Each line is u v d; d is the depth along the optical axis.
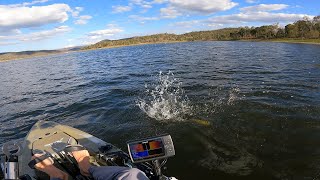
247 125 2.58
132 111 3.20
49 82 6.51
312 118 2.68
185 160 1.99
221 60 8.50
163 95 3.89
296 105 3.10
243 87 4.16
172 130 2.57
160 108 3.25
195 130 2.52
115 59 12.15
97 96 4.15
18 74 9.82
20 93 5.34
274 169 1.83
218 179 1.75
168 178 1.19
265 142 2.23
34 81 7.07
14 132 3.01
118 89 4.54
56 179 1.34
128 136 2.52
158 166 1.16
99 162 1.53
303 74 5.30
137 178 1.05
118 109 3.32
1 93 5.61
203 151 2.12
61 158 1.54
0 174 1.66
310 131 2.38
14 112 3.83
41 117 3.44
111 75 6.52
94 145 1.77
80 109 3.54
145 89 4.41
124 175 1.06
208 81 4.81
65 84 5.86
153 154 1.09
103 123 2.90
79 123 2.99
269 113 2.85
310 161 1.91
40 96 4.79
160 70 6.75
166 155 1.10
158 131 2.58
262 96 3.55
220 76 5.31
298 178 1.72
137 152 1.08
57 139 1.89
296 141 2.22
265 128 2.49
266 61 7.88
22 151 1.76
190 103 3.38
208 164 1.93
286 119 2.67
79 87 5.24
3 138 2.85
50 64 14.01
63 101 4.12
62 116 3.36
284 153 2.04
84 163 1.37
